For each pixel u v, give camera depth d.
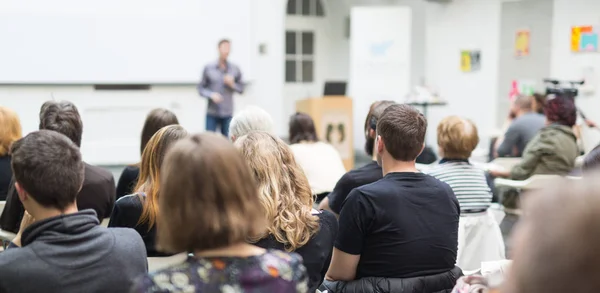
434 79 9.01
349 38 10.34
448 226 2.27
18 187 1.66
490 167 4.44
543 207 0.69
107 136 8.42
